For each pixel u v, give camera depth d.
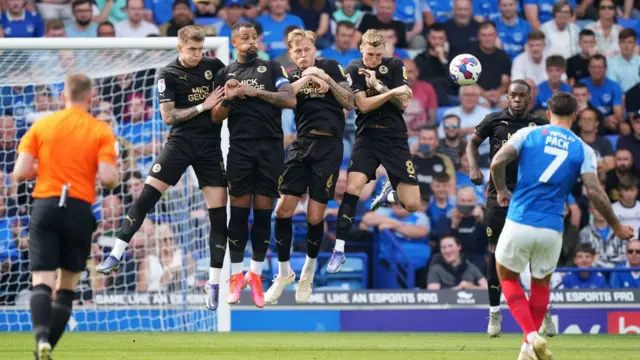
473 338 31.50
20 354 23.09
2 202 39.81
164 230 38.81
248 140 26.08
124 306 36.62
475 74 28.77
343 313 36.84
